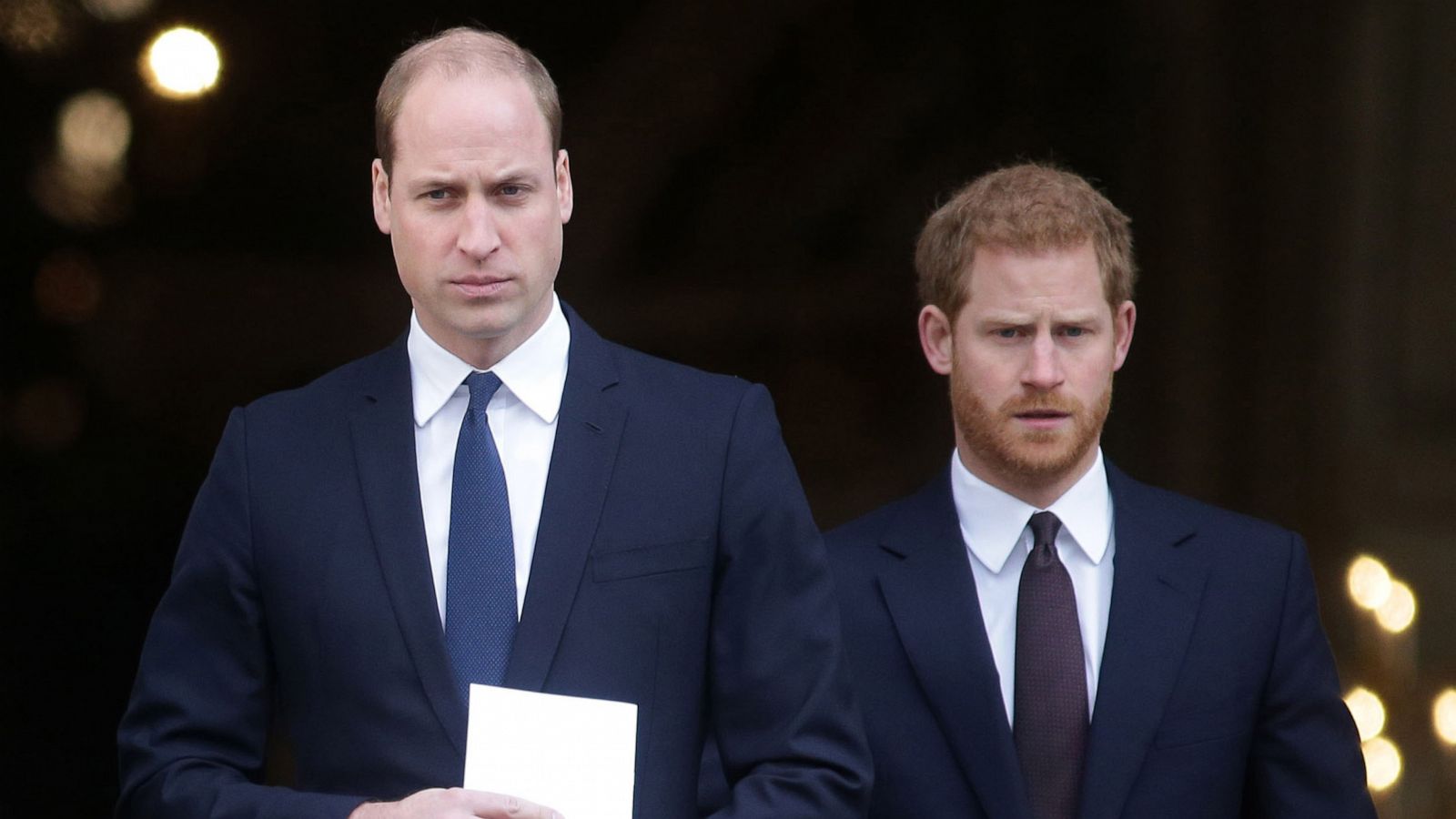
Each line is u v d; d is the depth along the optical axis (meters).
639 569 10.17
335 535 10.29
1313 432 35.34
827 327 40.41
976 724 11.84
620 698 9.99
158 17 34.88
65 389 35.12
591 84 39.38
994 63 38.25
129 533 34.50
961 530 12.43
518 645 9.93
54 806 31.25
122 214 35.66
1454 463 34.62
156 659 10.45
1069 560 12.26
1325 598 34.56
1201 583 12.12
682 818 10.11
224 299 37.53
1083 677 11.94
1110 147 37.19
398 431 10.47
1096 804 11.59
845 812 10.09
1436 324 35.16
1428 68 35.12
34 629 32.78
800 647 10.32
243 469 10.59
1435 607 34.00
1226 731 11.84
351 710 10.07
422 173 9.82
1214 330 35.78
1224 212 35.72
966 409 12.06
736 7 38.66
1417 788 22.91
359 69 38.03
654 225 40.22
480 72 9.96
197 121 36.03
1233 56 35.56
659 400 10.66
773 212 40.12
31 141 34.09
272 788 9.86
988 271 11.90
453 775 9.88
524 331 10.44
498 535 10.17
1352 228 35.31
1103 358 11.95
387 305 38.66
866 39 38.88
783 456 10.77
